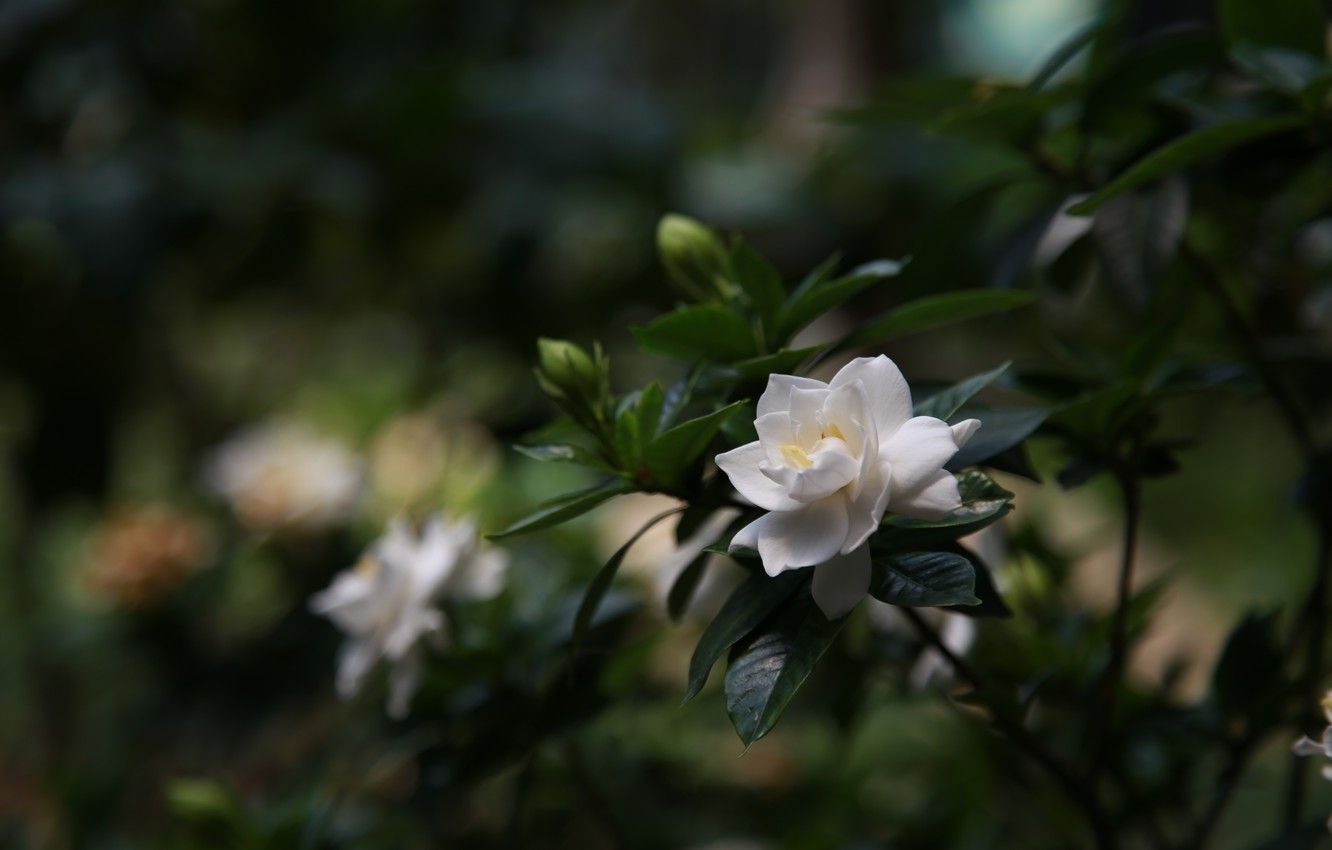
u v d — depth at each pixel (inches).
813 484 38.7
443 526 48.6
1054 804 50.5
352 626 47.9
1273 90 45.5
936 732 57.8
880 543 40.1
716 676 61.0
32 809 76.7
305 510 65.7
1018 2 162.7
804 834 55.6
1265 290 51.2
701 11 153.5
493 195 83.3
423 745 48.0
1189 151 42.8
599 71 117.6
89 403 85.8
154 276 75.6
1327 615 47.1
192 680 67.2
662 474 41.3
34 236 82.1
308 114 86.1
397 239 88.4
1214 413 68.1
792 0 125.2
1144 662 90.0
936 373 91.2
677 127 88.4
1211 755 49.4
